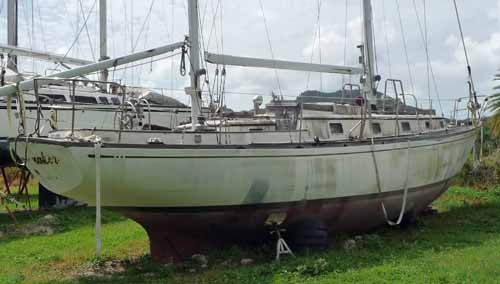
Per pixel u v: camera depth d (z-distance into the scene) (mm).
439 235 10227
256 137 8898
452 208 13648
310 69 11352
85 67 8312
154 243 8766
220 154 8000
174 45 9203
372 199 10109
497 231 10430
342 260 7980
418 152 11016
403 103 12453
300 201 8922
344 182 9438
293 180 8719
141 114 10344
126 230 11852
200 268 8117
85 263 8820
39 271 8438
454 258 7801
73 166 7418
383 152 10109
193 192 8008
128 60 8672
